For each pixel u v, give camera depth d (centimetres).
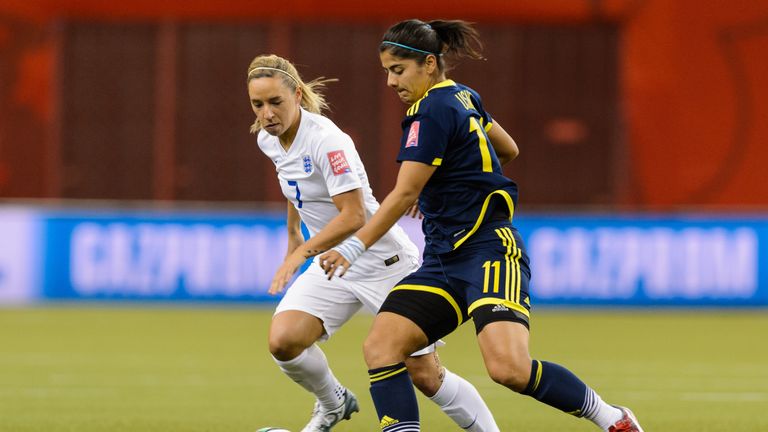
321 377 2078
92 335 4438
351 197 1922
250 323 4925
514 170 6397
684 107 6331
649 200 6366
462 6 6309
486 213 1783
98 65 6388
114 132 6378
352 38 6297
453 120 1759
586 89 6362
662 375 3381
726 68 6309
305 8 6303
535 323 5016
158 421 2447
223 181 6378
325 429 2162
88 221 5562
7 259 5550
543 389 1722
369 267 2053
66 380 3184
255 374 3341
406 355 1784
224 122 6366
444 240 1791
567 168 6375
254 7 6331
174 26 6362
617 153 6362
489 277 1741
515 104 6366
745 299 5547
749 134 6303
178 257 5559
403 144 1759
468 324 5075
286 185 2053
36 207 5772
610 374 3400
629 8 6322
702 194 6341
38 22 6362
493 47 6356
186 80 6369
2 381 3155
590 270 5534
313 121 1984
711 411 2638
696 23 6309
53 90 6381
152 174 6384
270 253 5541
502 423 2442
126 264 5569
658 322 5097
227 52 6350
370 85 6284
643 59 6334
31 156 6384
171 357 3769
